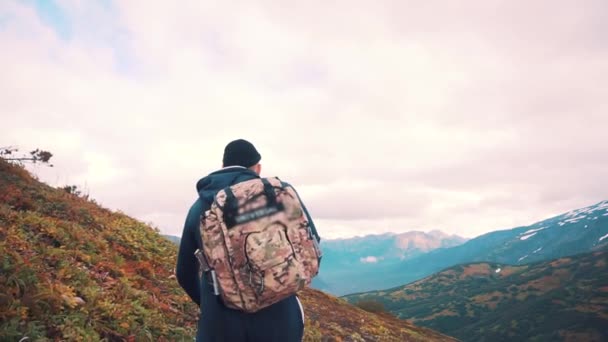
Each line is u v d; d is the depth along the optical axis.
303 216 2.91
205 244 2.71
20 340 4.12
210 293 2.85
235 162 3.17
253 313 2.81
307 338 10.36
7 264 5.24
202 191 2.98
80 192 13.75
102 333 5.26
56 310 5.05
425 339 18.22
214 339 2.84
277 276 2.64
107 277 7.18
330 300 20.09
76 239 8.26
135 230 12.24
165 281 9.04
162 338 5.99
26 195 9.84
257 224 2.73
